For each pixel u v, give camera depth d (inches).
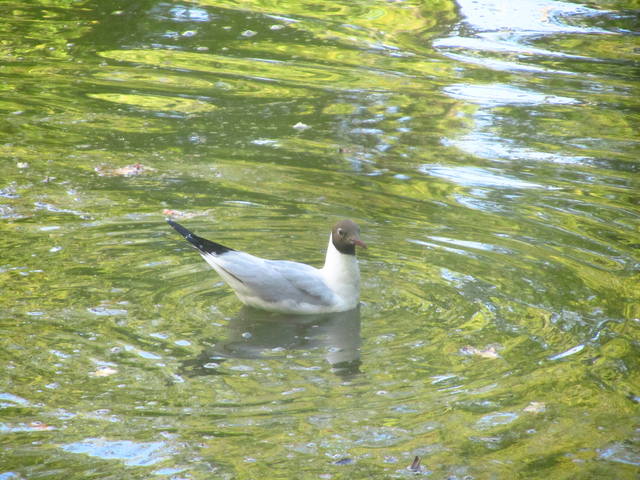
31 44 857.5
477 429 313.3
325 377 347.9
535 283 439.2
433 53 869.2
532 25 958.4
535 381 348.8
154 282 426.9
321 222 505.4
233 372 349.7
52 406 317.4
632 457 300.0
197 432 305.0
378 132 668.1
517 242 487.5
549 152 637.9
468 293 427.5
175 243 471.5
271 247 468.4
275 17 977.5
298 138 649.0
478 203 542.9
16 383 331.3
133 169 577.0
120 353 358.9
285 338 384.5
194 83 767.1
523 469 291.4
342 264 414.3
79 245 459.8
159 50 855.1
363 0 1049.5
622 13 1005.2
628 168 610.9
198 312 402.9
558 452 301.9
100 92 737.6
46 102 706.8
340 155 618.2
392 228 501.4
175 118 684.1
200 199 532.4
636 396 339.6
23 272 424.8
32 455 287.7
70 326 377.7
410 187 565.6
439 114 711.7
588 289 433.1
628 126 697.6
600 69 835.4
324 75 799.1
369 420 316.5
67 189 538.0
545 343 379.6
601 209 538.9
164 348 366.0
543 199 552.7
